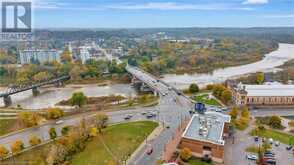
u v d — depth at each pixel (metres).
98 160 178.25
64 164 172.50
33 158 181.25
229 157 180.88
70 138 191.50
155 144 196.50
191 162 172.50
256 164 172.88
